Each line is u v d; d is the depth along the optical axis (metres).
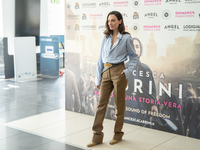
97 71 3.25
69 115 4.37
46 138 3.36
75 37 4.34
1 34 7.87
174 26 3.35
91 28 4.14
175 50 3.38
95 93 4.25
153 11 3.49
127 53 3.14
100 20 4.03
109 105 4.09
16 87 6.84
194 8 3.18
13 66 8.23
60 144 3.17
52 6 10.48
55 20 10.65
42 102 5.29
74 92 4.50
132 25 3.69
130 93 3.85
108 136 3.44
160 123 3.63
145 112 3.75
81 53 4.31
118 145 3.15
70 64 4.48
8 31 7.98
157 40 3.51
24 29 8.34
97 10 4.03
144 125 3.78
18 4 7.97
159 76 3.55
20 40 7.88
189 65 3.30
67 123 3.96
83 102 4.41
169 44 3.42
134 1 3.63
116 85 3.07
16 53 7.84
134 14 3.65
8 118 4.21
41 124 3.91
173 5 3.33
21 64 7.98
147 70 3.64
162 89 3.55
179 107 3.44
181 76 3.38
